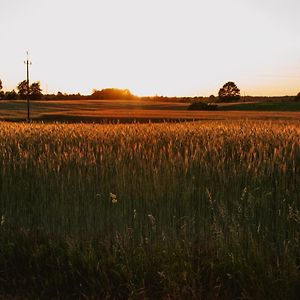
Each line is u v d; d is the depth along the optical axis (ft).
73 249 16.75
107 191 18.94
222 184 18.74
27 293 15.64
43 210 19.71
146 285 15.44
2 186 20.75
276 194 18.49
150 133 31.68
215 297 14.64
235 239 15.93
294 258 15.61
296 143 24.85
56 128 37.06
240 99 579.89
